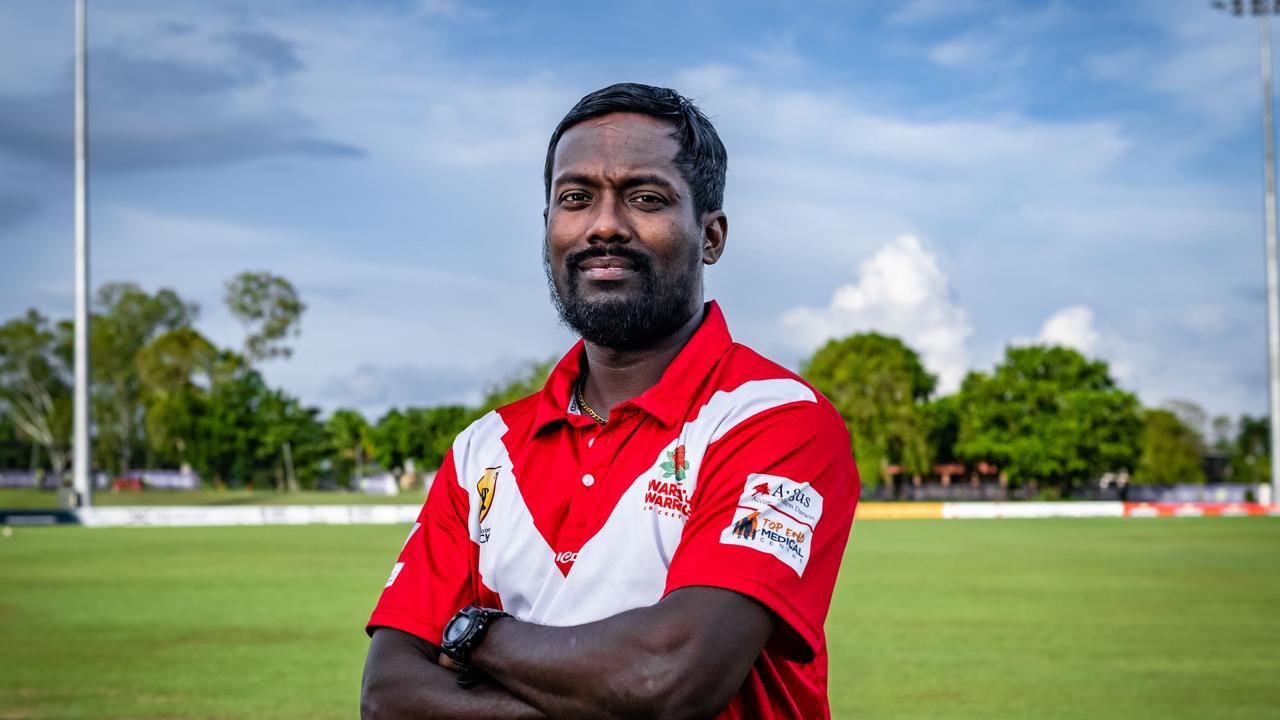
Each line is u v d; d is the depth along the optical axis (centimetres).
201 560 2389
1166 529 3759
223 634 1302
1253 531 3612
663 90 232
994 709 895
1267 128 4847
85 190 4303
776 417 216
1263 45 4884
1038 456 8469
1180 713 881
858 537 3312
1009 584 1875
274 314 10050
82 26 4284
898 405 8281
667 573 209
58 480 10381
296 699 929
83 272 4325
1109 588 1806
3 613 1502
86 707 901
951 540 3156
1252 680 1019
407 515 4375
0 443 11288
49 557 2491
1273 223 4919
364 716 223
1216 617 1455
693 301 229
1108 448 8456
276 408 10012
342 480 10950
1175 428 10625
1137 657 1138
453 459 244
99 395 10325
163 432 10069
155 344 10075
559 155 229
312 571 2134
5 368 10125
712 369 224
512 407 246
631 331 222
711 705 196
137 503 6900
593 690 197
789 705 213
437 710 213
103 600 1652
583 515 216
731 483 211
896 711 888
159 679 1018
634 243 221
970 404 9238
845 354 8531
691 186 227
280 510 4309
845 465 222
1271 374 4919
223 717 862
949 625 1376
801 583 206
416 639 228
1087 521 4428
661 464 215
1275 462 4938
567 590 212
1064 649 1191
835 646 1212
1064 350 8700
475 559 232
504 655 206
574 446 226
